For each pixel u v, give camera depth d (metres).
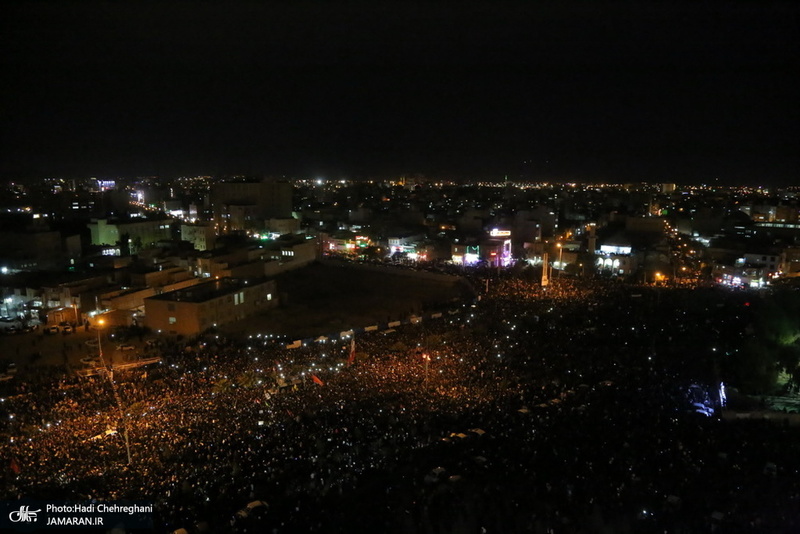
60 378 55.81
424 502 31.77
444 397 48.91
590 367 56.06
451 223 179.38
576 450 37.69
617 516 30.36
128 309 80.38
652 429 41.00
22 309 80.81
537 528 29.38
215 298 79.06
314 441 40.28
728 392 52.97
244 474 35.84
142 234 130.00
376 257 143.50
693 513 30.39
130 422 44.38
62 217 152.38
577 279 111.31
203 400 49.06
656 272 117.06
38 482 34.81
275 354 63.81
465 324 75.00
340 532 29.08
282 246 121.12
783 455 37.53
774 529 28.72
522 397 48.44
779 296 69.38
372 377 54.69
